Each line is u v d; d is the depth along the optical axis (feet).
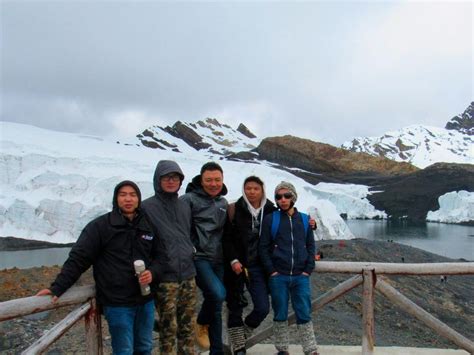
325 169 341.62
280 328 12.78
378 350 14.10
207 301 12.34
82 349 18.74
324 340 22.30
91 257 9.96
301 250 12.57
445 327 12.51
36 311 9.11
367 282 12.51
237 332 12.90
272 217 12.67
